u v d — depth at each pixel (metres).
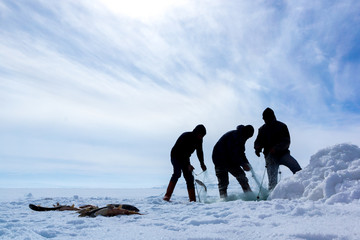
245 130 5.97
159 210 3.82
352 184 3.87
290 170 6.11
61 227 2.48
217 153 6.04
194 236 1.93
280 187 4.80
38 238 1.99
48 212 3.85
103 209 3.33
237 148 5.86
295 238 1.79
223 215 3.03
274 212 2.93
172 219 2.96
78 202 5.57
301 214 2.71
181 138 6.06
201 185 6.28
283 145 6.10
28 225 2.61
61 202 5.63
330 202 3.61
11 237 1.99
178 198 6.88
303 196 4.39
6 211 4.07
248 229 2.10
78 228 2.48
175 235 2.00
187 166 5.96
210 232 2.10
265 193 5.71
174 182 5.84
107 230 2.28
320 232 1.83
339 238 1.74
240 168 5.92
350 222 2.19
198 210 3.63
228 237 1.92
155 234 2.05
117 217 3.18
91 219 2.97
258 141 6.50
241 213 2.95
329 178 4.05
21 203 5.49
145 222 2.73
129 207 3.62
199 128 6.12
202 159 6.31
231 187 6.00
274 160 6.19
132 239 1.92
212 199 6.16
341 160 4.54
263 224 2.35
